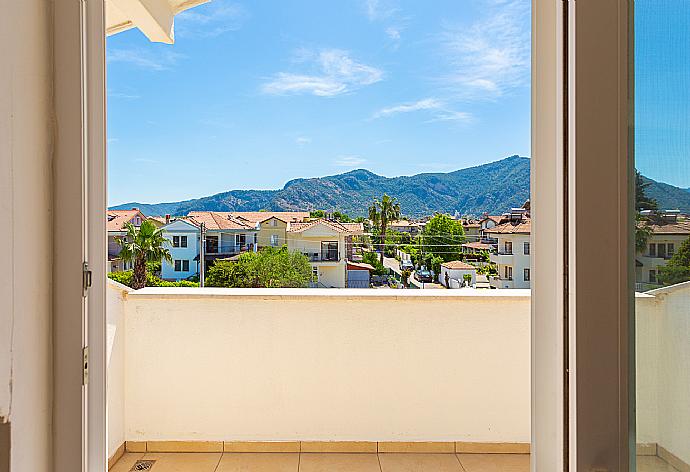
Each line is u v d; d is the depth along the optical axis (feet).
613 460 3.49
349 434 11.63
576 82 3.48
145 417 11.58
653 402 3.43
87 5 3.73
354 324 11.59
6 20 3.19
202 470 10.73
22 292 3.34
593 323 3.48
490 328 11.59
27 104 3.38
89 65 3.74
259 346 11.59
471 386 11.60
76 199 3.65
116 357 11.07
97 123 3.76
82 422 3.67
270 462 11.12
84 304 3.70
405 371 11.60
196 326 11.55
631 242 3.47
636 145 3.45
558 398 3.71
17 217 3.29
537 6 4.03
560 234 3.66
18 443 3.31
